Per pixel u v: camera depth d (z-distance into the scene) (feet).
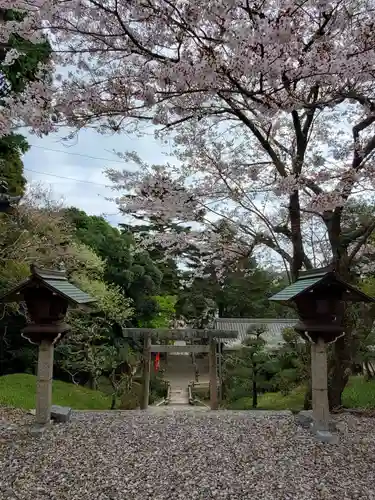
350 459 14.28
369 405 23.07
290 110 15.42
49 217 40.32
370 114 19.71
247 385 43.14
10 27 15.21
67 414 18.65
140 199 22.16
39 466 13.53
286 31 12.35
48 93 14.96
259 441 16.03
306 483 12.42
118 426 17.92
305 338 17.15
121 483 12.33
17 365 43.34
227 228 24.41
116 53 16.89
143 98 14.88
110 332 51.39
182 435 16.72
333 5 14.93
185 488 12.05
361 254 24.90
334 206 18.83
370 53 14.10
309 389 22.56
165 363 77.41
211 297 68.90
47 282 16.29
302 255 21.84
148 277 61.52
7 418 19.39
